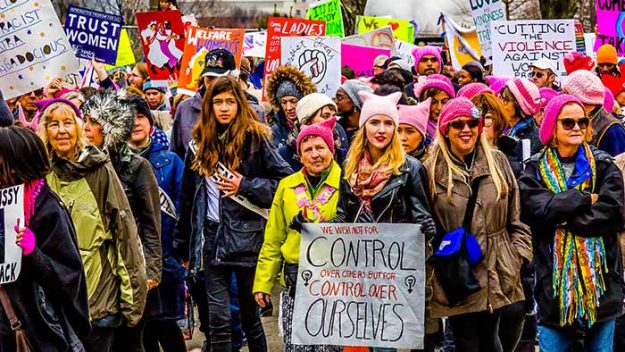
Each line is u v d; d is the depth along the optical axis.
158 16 16.80
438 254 8.30
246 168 9.50
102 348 8.22
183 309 10.05
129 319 8.22
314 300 8.43
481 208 8.34
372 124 8.20
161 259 9.01
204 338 12.18
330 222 8.50
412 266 8.23
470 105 8.30
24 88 12.40
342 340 8.37
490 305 8.32
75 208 8.05
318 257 8.43
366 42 18.41
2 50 12.35
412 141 9.34
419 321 8.22
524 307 8.65
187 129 11.44
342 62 17.45
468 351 8.49
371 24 22.34
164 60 16.86
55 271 6.63
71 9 15.34
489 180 8.38
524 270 9.71
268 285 8.97
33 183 6.66
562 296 8.45
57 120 8.09
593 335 8.72
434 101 10.50
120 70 18.78
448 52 19.50
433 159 8.44
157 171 10.02
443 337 10.23
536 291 8.62
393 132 8.23
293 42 14.55
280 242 8.98
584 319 8.48
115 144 8.82
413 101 10.84
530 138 10.62
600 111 10.75
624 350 9.54
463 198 8.33
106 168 8.17
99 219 8.09
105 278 8.16
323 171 8.77
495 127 9.83
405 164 8.26
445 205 8.35
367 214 8.31
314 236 8.44
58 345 6.73
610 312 8.52
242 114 9.49
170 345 10.01
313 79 14.48
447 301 8.34
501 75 16.06
